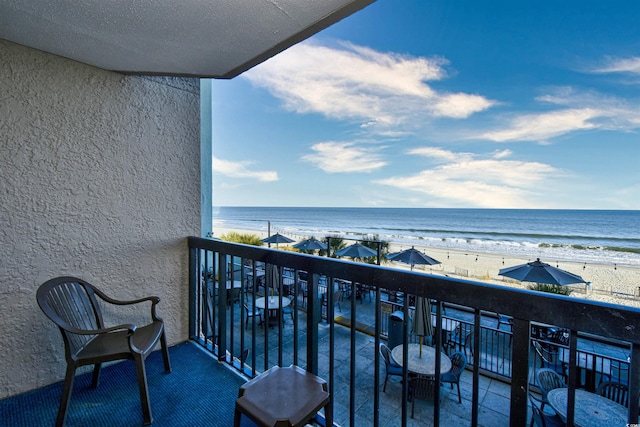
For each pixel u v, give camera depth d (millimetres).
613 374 4312
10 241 1790
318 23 1458
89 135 2057
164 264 2471
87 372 2117
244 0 1266
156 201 2406
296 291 1735
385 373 4578
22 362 1854
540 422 2963
